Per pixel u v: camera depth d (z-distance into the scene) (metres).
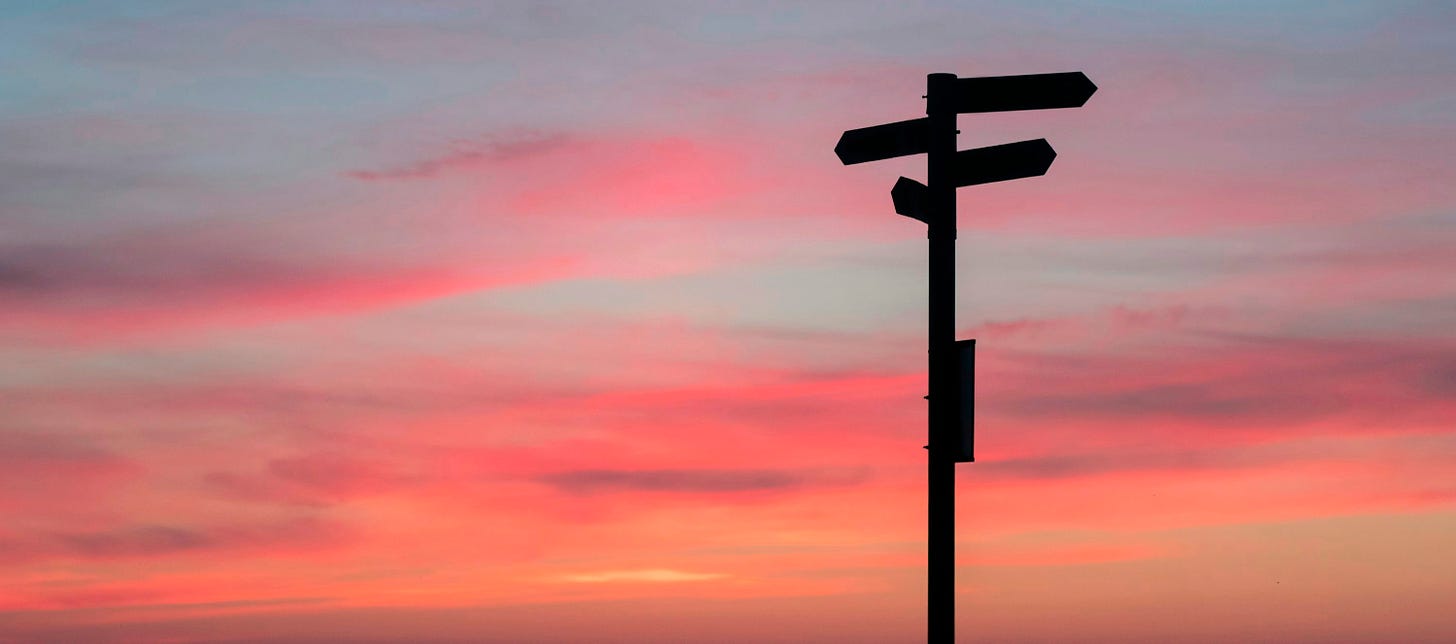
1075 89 10.90
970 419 10.52
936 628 10.39
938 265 10.89
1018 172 10.74
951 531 10.48
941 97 11.12
